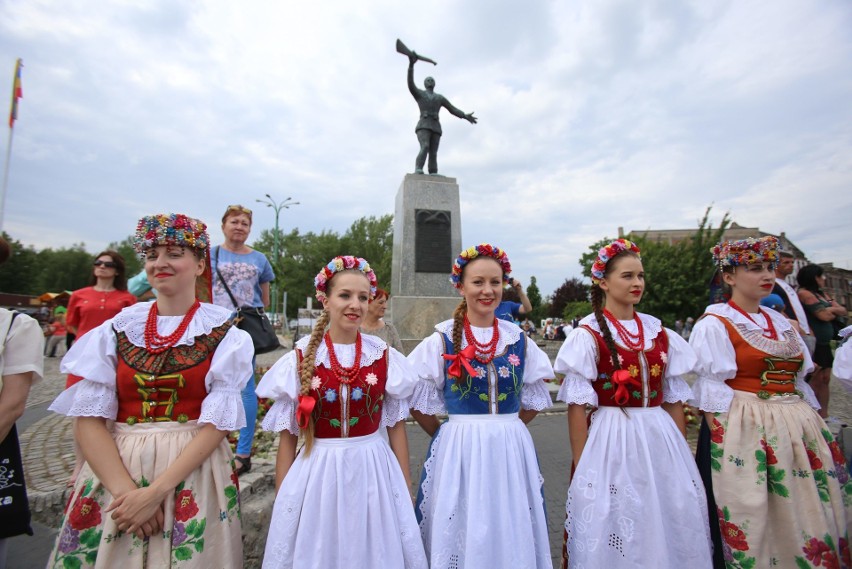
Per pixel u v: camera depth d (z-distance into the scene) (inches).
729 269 101.0
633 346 90.7
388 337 128.9
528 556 76.8
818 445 88.7
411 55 328.8
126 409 71.5
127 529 63.7
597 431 88.4
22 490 83.4
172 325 75.7
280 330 1186.6
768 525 86.7
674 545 82.0
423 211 316.2
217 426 70.4
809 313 188.7
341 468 76.2
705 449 96.6
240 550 75.7
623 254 95.7
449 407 89.3
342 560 71.7
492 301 90.6
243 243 145.4
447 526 78.2
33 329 81.4
